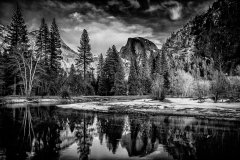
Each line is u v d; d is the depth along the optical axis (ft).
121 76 165.27
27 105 79.20
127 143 26.21
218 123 41.14
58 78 132.98
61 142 26.43
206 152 22.43
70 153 21.89
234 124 39.99
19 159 19.70
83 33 159.33
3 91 125.08
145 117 48.93
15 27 124.36
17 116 48.39
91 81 177.27
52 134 30.58
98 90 166.71
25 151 22.33
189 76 165.17
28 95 100.42
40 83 122.01
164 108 66.49
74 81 146.30
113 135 30.58
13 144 24.97
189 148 23.65
